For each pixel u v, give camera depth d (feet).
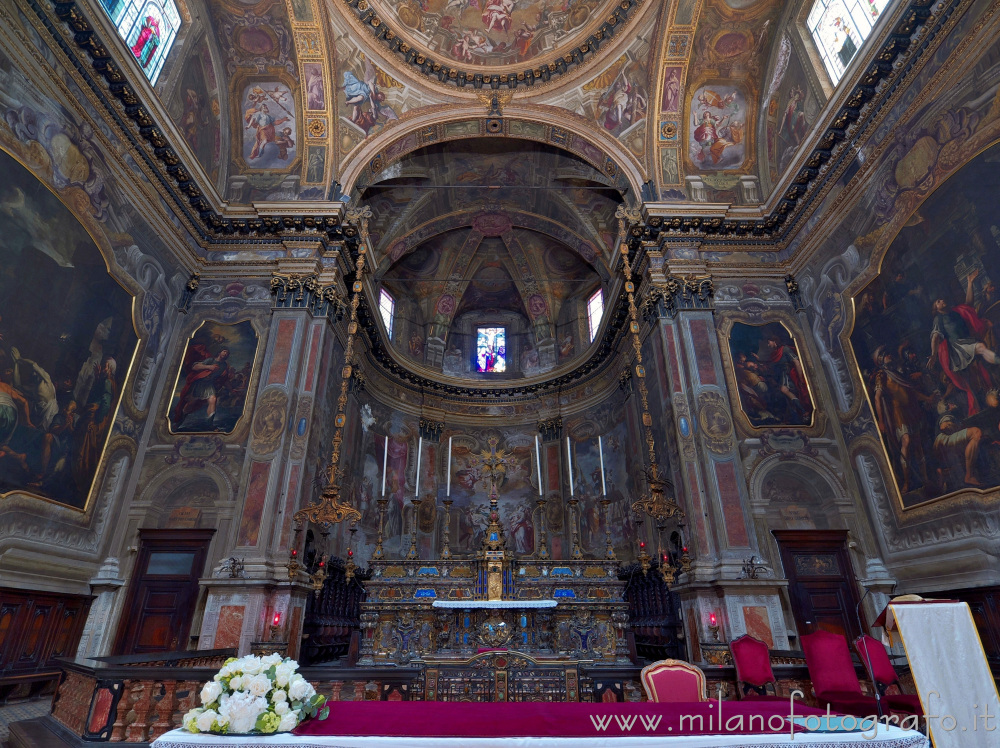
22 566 25.17
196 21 39.09
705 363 38.47
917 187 28.99
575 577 34.71
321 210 41.60
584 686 24.22
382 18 43.16
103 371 31.09
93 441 30.40
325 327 39.99
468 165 54.90
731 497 34.47
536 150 53.11
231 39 41.88
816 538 33.81
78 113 28.73
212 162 42.34
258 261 41.52
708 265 42.32
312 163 43.88
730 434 36.29
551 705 14.17
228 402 36.99
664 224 42.37
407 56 45.19
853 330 34.37
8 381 24.08
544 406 66.13
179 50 37.45
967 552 25.25
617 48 44.65
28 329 25.32
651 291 42.06
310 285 40.01
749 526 33.73
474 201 60.80
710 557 33.60
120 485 32.99
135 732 17.34
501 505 62.54
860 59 31.60
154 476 34.78
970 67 25.84
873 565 31.68
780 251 42.70
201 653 25.52
